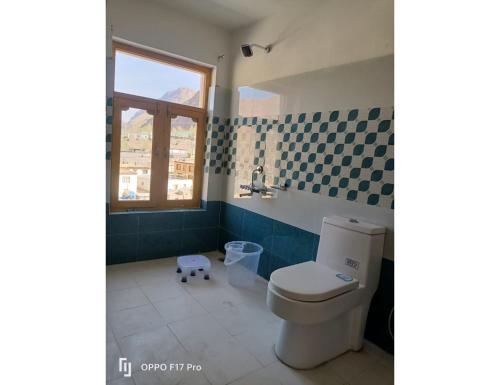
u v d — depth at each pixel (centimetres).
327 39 201
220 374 149
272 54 246
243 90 281
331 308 150
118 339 169
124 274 251
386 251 173
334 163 197
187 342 171
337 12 195
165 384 140
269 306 155
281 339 163
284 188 236
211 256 308
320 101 206
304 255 221
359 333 173
